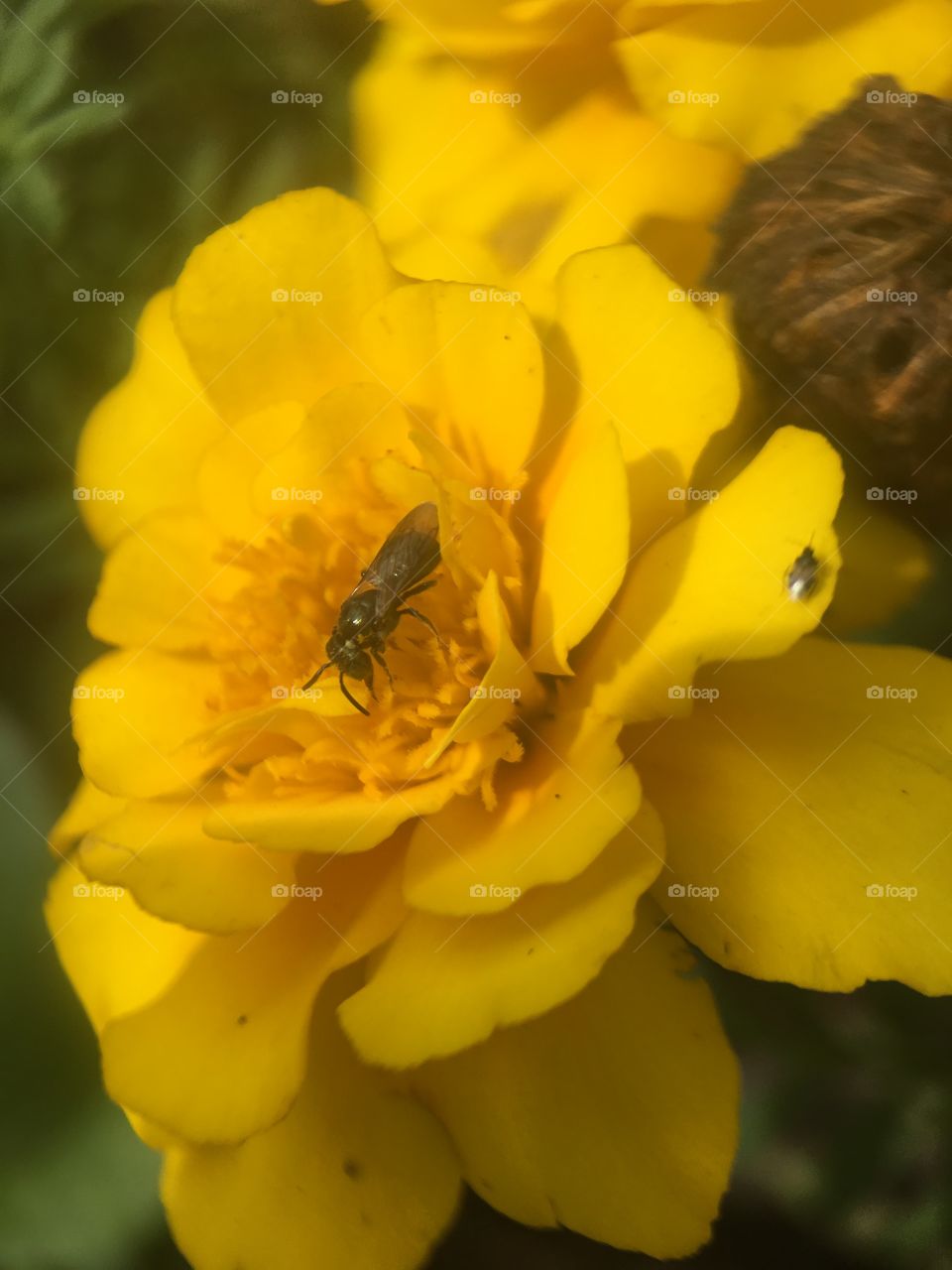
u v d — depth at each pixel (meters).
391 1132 0.06
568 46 0.07
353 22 0.09
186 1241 0.06
